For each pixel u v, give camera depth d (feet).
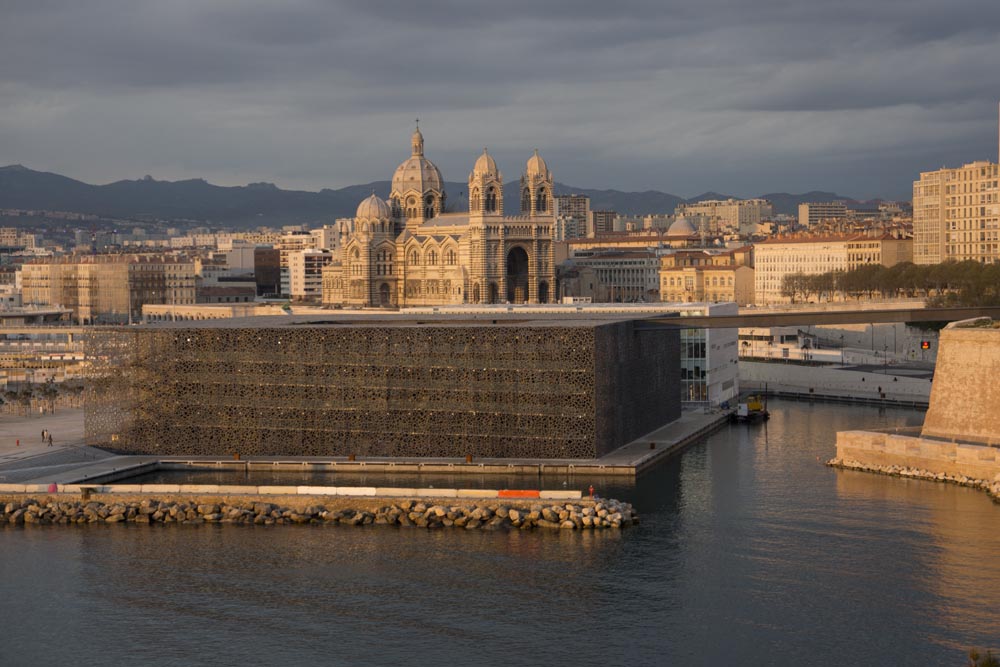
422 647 475.31
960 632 477.36
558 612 503.61
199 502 645.51
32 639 489.67
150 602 523.29
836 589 521.65
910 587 521.65
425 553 576.61
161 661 469.57
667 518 623.77
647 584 531.50
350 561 567.59
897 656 458.91
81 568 564.30
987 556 556.51
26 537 611.88
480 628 490.49
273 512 632.79
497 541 593.42
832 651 464.24
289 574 552.41
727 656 462.60
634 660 460.96
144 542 601.21
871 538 585.22
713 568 548.72
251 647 479.41
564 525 610.24
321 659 467.52
